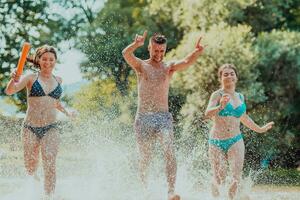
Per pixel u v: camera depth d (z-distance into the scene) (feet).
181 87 70.64
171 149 28.32
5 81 104.99
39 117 28.43
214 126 30.17
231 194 28.96
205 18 75.56
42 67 29.04
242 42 67.92
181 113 69.87
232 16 74.69
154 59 29.43
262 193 37.42
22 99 102.78
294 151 76.43
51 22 111.45
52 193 27.55
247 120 32.09
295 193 37.78
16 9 108.06
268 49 71.67
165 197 28.91
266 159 72.18
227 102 28.48
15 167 56.65
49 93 28.91
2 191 32.09
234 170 29.19
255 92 66.64
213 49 67.00
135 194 30.35
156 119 28.73
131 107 87.45
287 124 74.95
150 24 93.20
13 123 92.79
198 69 67.67
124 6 109.91
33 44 108.58
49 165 27.78
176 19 84.84
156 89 29.09
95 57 103.65
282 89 72.79
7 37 107.04
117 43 101.81
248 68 67.00
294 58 71.77
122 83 101.91
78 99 105.19
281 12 80.23
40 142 28.50
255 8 77.77
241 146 29.63
